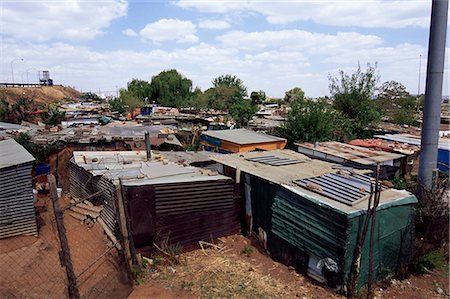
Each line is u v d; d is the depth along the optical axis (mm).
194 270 8070
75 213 10594
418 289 7426
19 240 9281
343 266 6965
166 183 8797
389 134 20375
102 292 6594
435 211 8930
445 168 13203
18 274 7320
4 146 12406
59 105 48250
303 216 7840
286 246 8414
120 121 29016
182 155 14977
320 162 11781
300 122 19281
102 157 12766
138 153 13977
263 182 9328
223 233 9867
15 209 9375
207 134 19219
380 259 7613
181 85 63969
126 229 7488
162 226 8789
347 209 7066
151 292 7027
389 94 31734
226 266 8281
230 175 10906
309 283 7562
